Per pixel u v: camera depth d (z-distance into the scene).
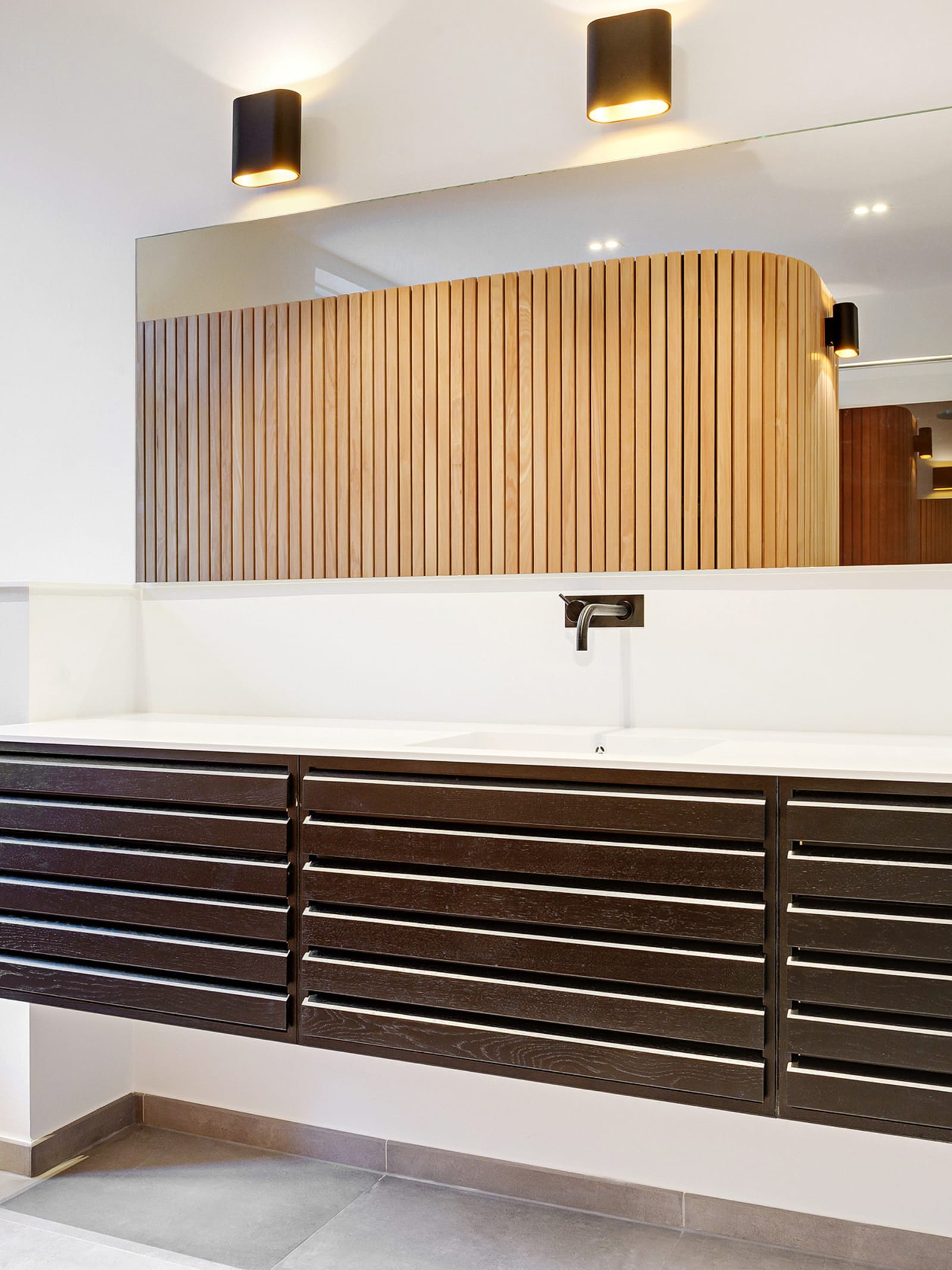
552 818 1.71
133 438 2.65
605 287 2.20
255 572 2.50
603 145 2.22
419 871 1.82
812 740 1.96
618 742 2.05
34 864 2.09
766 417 2.09
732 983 1.62
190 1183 2.32
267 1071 2.48
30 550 2.81
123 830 2.02
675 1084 1.67
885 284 2.01
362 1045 1.86
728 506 2.11
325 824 1.87
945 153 1.98
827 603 2.05
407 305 2.36
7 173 2.81
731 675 2.12
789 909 1.60
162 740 2.00
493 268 2.28
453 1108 2.30
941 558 1.97
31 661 2.32
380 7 2.38
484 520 2.29
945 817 1.51
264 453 2.49
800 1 2.07
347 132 2.43
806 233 2.06
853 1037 1.57
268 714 2.51
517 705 2.28
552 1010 1.73
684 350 2.14
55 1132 2.40
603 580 2.21
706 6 2.13
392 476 2.37
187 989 1.98
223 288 2.54
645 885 1.68
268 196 2.51
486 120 2.30
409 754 1.81
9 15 2.78
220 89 2.54
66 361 2.74
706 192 2.13
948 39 1.99
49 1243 2.08
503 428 2.28
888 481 2.00
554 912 1.72
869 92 2.04
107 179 2.68
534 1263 2.00
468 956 1.77
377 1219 2.16
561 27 2.24
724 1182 2.08
